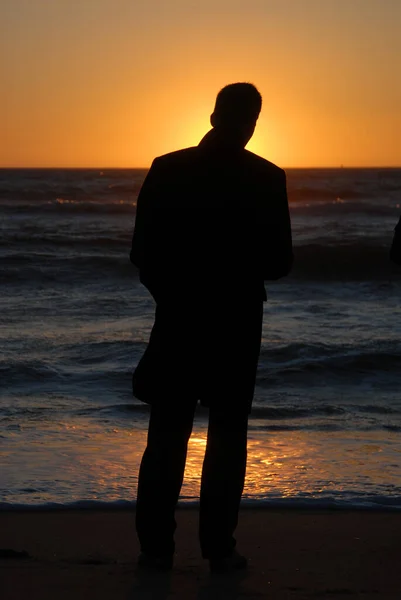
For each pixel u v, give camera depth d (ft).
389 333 53.78
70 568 14.96
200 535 15.07
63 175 520.01
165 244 14.94
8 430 29.66
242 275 14.82
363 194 301.43
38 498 20.84
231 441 14.93
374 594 13.61
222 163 14.79
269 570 15.03
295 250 102.17
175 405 15.02
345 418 33.12
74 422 31.30
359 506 20.24
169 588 13.80
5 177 465.06
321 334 52.95
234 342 14.80
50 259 96.12
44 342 48.98
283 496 20.99
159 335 15.07
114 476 23.26
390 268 98.17
